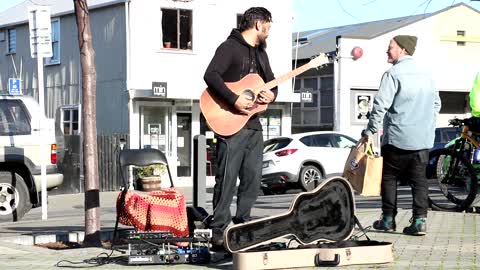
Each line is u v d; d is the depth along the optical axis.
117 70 26.66
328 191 6.94
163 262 6.93
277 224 6.66
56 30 29.30
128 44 26.23
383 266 6.61
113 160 24.81
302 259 6.51
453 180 10.98
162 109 26.64
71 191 23.27
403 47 8.42
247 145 7.13
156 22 26.69
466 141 10.98
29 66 30.78
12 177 13.64
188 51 27.20
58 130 15.05
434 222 9.68
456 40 33.09
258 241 6.57
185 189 24.67
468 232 8.75
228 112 7.02
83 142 8.98
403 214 10.67
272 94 7.07
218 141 7.09
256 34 7.16
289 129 29.12
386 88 8.30
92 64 8.96
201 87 27.14
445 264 6.70
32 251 8.17
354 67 31.00
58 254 7.94
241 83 7.01
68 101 28.80
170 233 7.08
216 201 7.18
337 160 21.62
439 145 23.58
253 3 28.44
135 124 26.09
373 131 8.30
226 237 6.43
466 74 33.47
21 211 13.69
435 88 8.48
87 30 8.94
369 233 8.66
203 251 6.95
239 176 7.27
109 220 13.22
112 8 26.86
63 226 12.18
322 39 35.16
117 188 24.69
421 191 8.44
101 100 27.30
